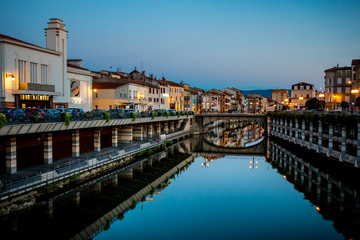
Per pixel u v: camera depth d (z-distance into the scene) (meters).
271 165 48.28
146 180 37.06
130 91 66.19
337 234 22.09
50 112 31.73
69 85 46.81
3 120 22.97
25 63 38.09
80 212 26.11
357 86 62.00
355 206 28.06
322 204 28.69
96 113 36.59
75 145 35.41
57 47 43.72
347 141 36.75
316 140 51.47
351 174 34.50
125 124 46.22
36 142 30.48
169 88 93.19
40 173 25.02
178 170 42.84
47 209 25.02
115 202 28.75
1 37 34.75
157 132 66.31
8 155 26.41
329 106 81.06
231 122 149.50
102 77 70.88
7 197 21.27
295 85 130.62
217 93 129.38
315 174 41.41
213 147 68.25
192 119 86.75
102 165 33.44
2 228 20.89
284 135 66.12
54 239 20.91
